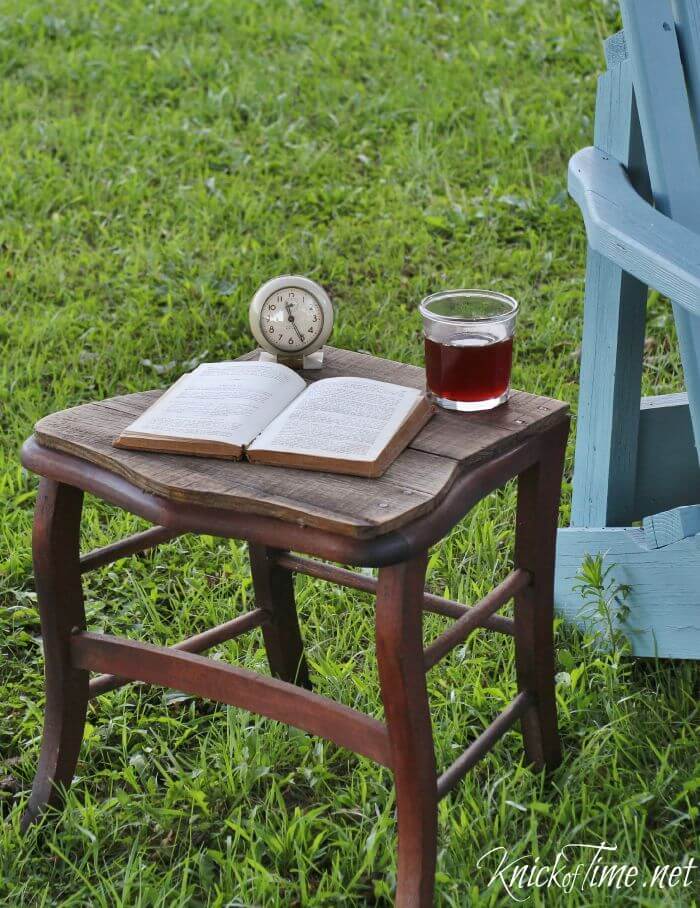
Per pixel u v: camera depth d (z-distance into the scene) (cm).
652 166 211
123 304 379
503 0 629
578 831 189
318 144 497
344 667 226
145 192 455
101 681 198
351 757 212
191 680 180
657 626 229
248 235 421
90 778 207
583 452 251
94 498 289
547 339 354
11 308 377
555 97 517
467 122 507
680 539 222
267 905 178
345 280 395
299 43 599
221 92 529
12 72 575
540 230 422
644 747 207
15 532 279
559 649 238
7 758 217
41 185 459
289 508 153
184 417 172
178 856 192
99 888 182
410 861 169
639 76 209
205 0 641
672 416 246
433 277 396
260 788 205
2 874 186
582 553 236
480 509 275
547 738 202
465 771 182
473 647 235
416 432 171
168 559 269
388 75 557
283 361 193
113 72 563
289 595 221
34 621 252
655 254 183
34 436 179
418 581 157
